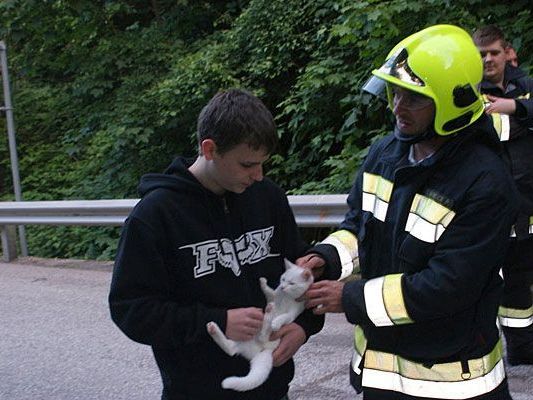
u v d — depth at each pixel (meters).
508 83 4.15
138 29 12.18
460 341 2.08
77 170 11.91
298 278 2.17
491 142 2.07
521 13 7.17
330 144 8.57
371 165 2.34
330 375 4.30
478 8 7.50
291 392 4.07
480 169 1.99
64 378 4.52
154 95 10.43
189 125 10.63
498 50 4.10
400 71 2.06
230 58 10.12
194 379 2.17
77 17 12.12
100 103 12.22
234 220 2.20
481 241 1.96
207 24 12.19
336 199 5.83
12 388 4.41
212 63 9.88
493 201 1.96
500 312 4.18
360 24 7.39
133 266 2.04
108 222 7.46
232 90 2.10
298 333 2.21
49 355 4.93
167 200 2.08
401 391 2.15
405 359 2.15
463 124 2.03
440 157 2.04
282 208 2.37
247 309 2.08
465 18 7.17
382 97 2.29
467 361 2.08
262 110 2.03
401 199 2.12
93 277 7.21
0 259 8.55
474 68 2.04
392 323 2.05
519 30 7.10
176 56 11.24
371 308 2.07
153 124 10.75
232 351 2.06
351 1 7.71
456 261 1.95
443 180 2.04
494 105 3.95
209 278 2.12
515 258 4.06
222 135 1.98
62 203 7.70
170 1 12.41
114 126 10.92
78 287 6.77
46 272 7.57
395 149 2.27
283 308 2.20
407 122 2.08
